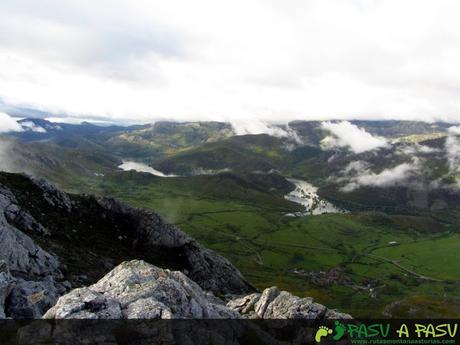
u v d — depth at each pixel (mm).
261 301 75812
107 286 51438
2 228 77312
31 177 129250
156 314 44719
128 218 143875
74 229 120812
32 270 76938
